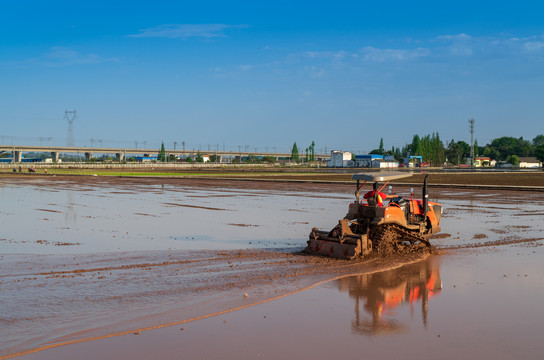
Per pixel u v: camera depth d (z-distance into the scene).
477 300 8.96
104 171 105.81
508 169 127.44
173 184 51.69
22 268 11.49
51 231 17.94
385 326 7.55
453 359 6.31
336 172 99.19
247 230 18.39
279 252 13.76
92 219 21.64
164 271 11.22
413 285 10.08
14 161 193.00
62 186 48.09
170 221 21.03
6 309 8.28
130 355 6.41
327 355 6.42
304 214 23.78
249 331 7.30
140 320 7.77
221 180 61.03
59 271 11.18
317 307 8.54
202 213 24.19
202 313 8.14
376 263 12.18
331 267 11.73
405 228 13.97
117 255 13.21
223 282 10.19
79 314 8.05
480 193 37.19
